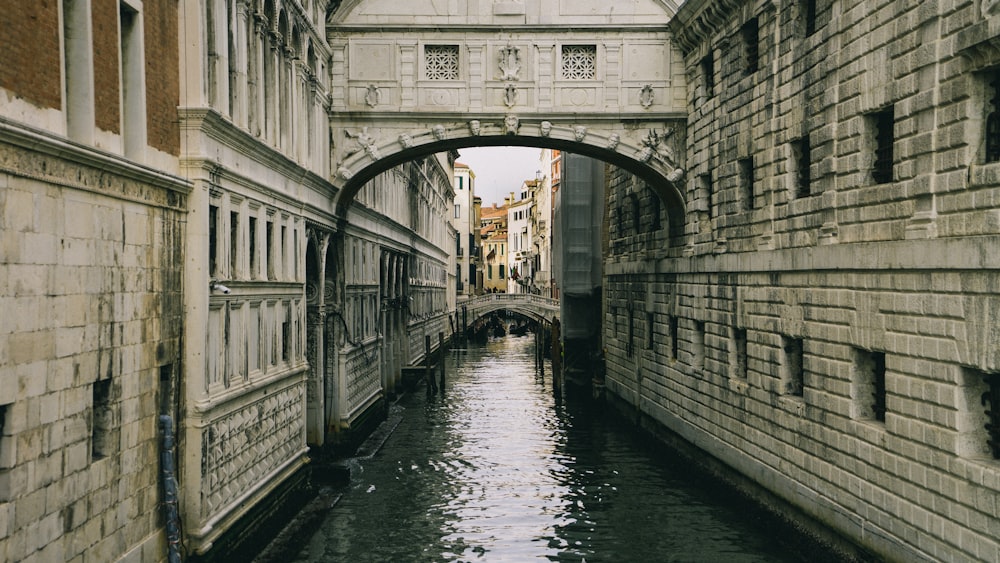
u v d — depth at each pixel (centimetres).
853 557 1315
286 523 1644
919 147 1153
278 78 1641
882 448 1234
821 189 1437
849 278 1330
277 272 1592
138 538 1070
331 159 2123
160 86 1134
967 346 1042
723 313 1886
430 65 2130
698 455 2067
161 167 1134
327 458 2206
